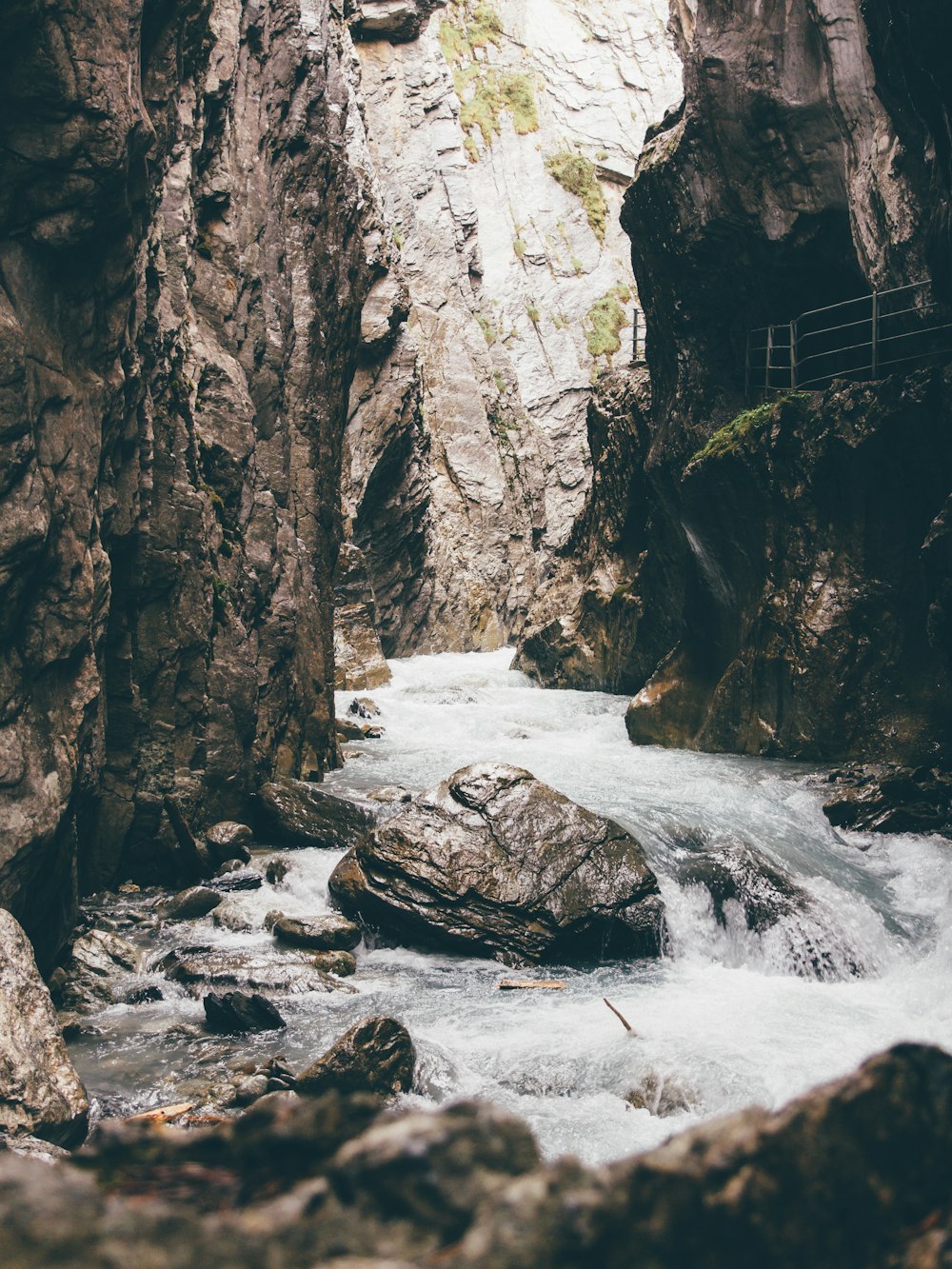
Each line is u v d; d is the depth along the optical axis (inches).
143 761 491.8
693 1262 37.6
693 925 438.9
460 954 422.3
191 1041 330.3
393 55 1862.7
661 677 811.4
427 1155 38.1
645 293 887.7
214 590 541.3
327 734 671.1
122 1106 280.1
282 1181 41.6
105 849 474.6
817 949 415.8
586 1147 262.8
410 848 441.1
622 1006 360.8
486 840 444.1
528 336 2111.2
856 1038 328.2
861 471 646.5
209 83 579.8
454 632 1608.0
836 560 670.5
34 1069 253.8
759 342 797.9
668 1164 39.2
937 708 636.1
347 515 1304.1
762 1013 353.1
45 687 357.7
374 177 1402.6
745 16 717.3
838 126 680.4
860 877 488.4
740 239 767.1
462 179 1929.1
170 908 450.3
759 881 445.4
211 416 574.2
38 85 341.1
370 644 1101.1
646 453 989.8
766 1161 39.8
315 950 414.0
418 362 1584.6
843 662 661.3
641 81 2327.8
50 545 354.6
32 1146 229.1
